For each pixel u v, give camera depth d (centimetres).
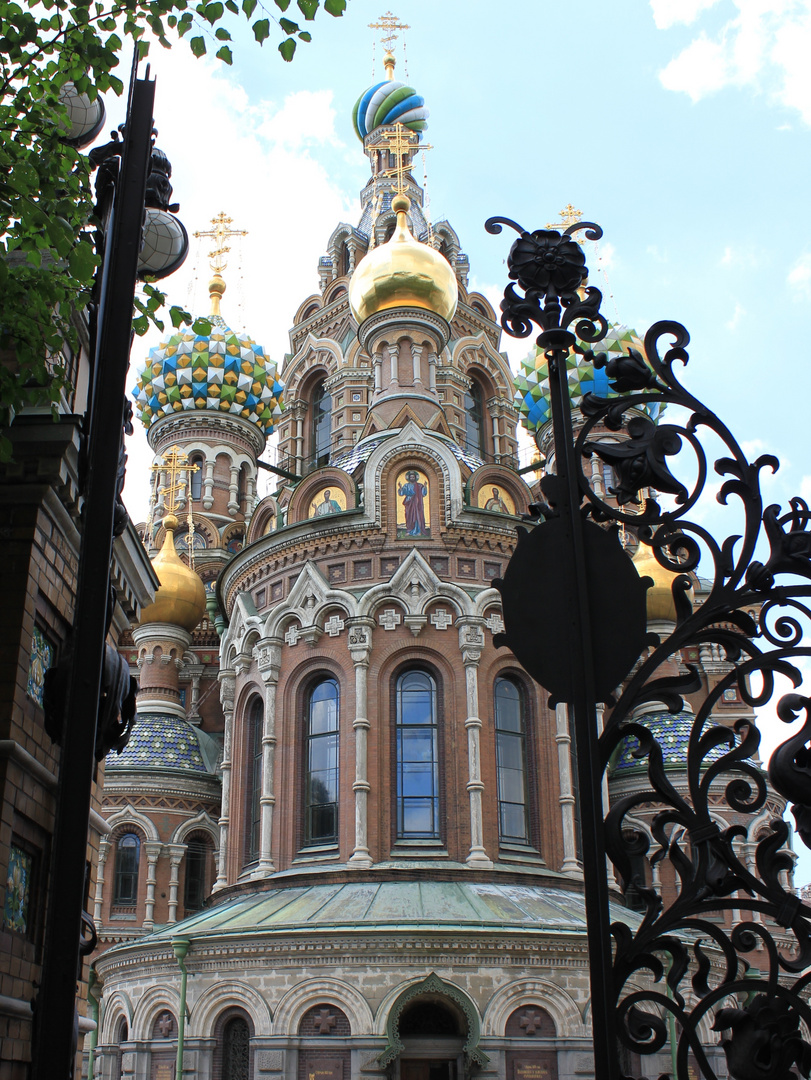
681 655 4503
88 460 661
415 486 3678
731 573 608
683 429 632
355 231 5900
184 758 4441
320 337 5572
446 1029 2903
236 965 2922
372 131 6406
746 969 616
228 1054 2894
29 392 1090
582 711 589
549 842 3419
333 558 3628
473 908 2975
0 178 1003
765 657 592
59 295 1009
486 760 3375
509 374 5497
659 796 573
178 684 4875
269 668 3588
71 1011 506
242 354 6125
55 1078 493
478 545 3622
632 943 547
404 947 2798
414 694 3475
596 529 627
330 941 2828
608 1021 530
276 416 6250
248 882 3422
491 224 689
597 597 613
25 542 1092
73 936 517
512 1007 2778
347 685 3450
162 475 5941
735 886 554
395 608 3516
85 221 1108
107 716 822
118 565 1353
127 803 4272
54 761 1153
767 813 4012
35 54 1051
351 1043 2736
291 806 3447
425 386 4191
